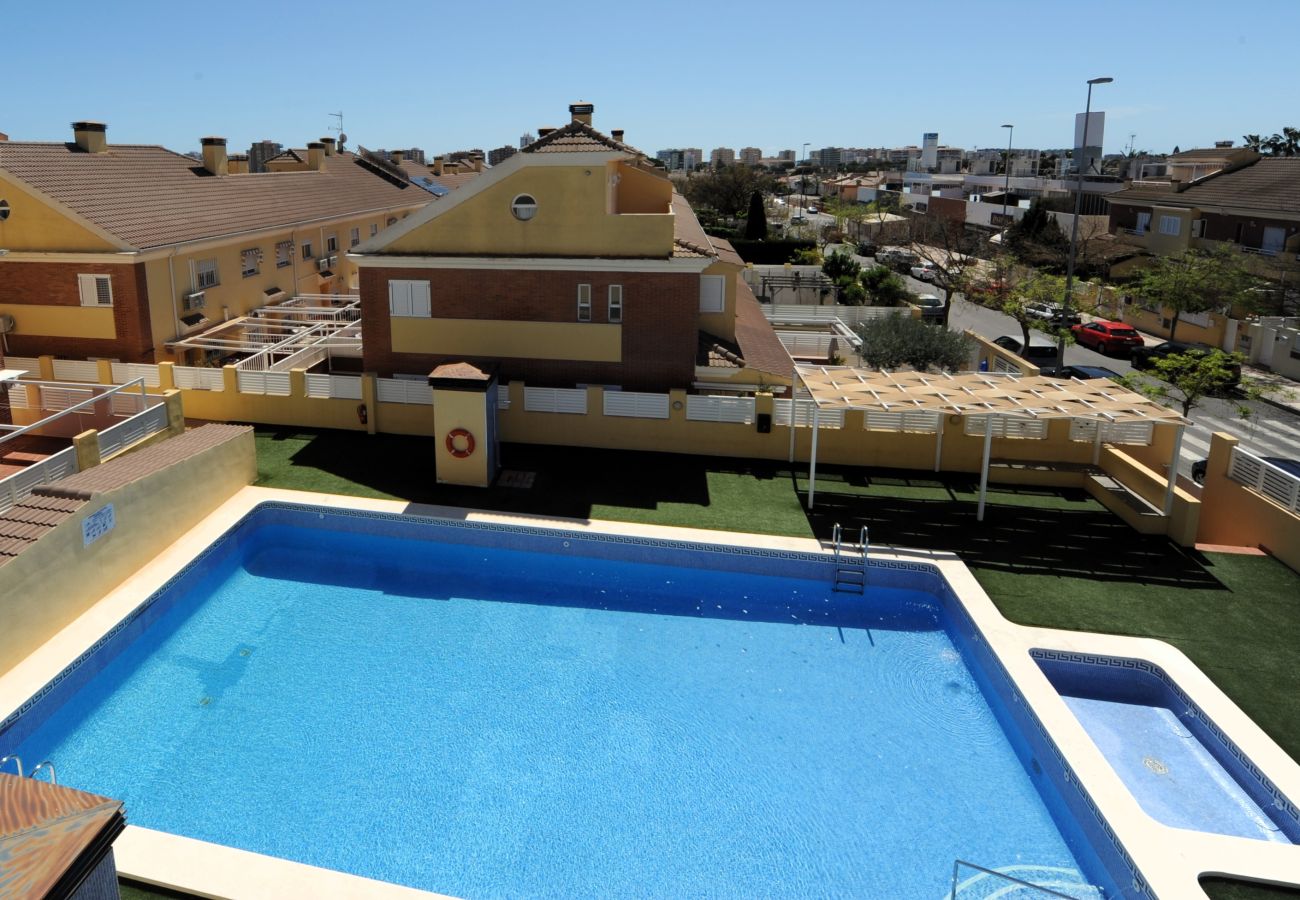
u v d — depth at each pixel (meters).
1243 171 55.41
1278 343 41.06
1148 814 11.83
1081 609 16.11
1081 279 58.31
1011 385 20.83
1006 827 11.92
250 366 29.20
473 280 23.94
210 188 33.44
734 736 13.65
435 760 12.92
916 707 14.52
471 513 19.66
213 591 17.77
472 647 15.97
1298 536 17.58
